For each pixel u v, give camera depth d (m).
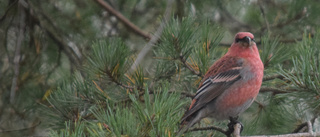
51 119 8.40
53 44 12.59
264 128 10.20
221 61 9.27
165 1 13.53
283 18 13.98
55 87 10.98
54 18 12.83
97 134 5.79
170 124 5.73
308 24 13.70
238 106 9.00
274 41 9.40
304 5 13.65
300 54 7.91
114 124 5.72
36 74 12.04
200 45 9.01
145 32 13.52
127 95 8.45
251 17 14.51
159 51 9.37
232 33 14.43
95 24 13.48
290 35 13.86
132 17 13.83
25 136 11.42
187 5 13.24
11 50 12.56
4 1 12.52
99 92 8.25
